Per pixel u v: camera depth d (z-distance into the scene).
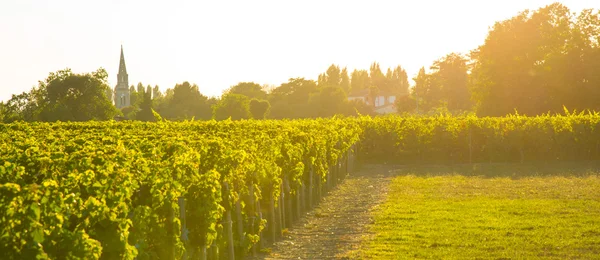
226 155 12.08
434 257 11.95
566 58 58.91
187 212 10.36
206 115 110.75
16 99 72.81
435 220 15.94
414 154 34.66
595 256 11.80
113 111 79.50
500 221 15.56
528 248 12.55
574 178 25.58
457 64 114.12
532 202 18.84
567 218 15.91
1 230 5.98
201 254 10.52
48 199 6.59
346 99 114.50
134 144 13.34
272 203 14.52
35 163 9.37
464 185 23.84
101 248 6.67
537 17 61.91
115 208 7.75
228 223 11.92
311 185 19.42
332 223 16.61
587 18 60.94
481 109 63.16
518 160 34.34
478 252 12.24
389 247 12.99
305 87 129.38
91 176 7.95
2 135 18.36
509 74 61.19
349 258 12.21
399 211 17.61
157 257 9.10
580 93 58.75
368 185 25.16
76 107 75.69
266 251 13.38
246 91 144.50
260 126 27.34
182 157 10.38
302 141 19.02
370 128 34.81
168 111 108.00
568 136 33.53
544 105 60.66
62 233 6.47
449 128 34.28
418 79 117.56
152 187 9.10
